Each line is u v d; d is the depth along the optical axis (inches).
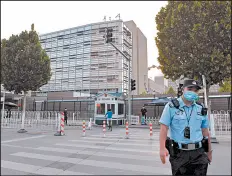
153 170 208.2
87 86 2031.3
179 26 360.5
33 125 698.2
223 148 283.1
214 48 344.2
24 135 501.4
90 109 1109.7
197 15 343.3
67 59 2171.5
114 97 852.0
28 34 660.1
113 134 521.7
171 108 114.0
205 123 117.3
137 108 1022.4
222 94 868.0
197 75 382.3
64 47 2206.0
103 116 840.3
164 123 112.7
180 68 378.3
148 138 442.0
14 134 520.4
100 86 1995.6
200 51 350.3
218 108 853.8
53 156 272.5
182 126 111.3
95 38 2068.2
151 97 1018.7
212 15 339.3
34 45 645.9
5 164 234.7
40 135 502.3
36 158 262.4
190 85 112.7
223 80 400.2
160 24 409.1
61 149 319.0
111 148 325.7
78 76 2089.1
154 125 815.1
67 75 2144.4
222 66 353.1
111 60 1988.2
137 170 208.5
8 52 626.2
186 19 354.6
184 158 109.3
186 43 355.9
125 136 477.1
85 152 296.7
